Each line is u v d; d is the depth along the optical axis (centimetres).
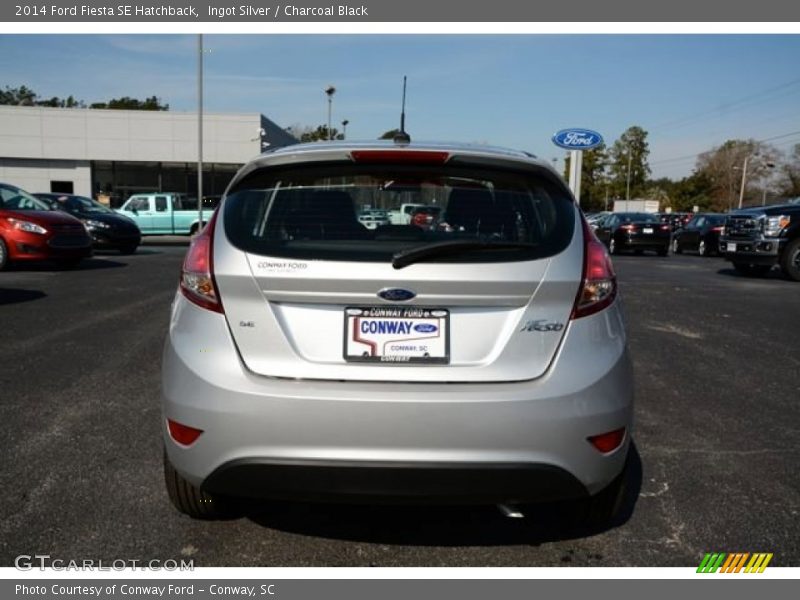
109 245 1703
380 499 245
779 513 321
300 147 285
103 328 709
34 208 1276
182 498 289
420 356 248
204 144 3869
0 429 407
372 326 248
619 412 255
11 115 3766
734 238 1494
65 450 377
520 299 249
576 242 262
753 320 859
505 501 248
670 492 343
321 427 238
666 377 568
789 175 8594
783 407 487
